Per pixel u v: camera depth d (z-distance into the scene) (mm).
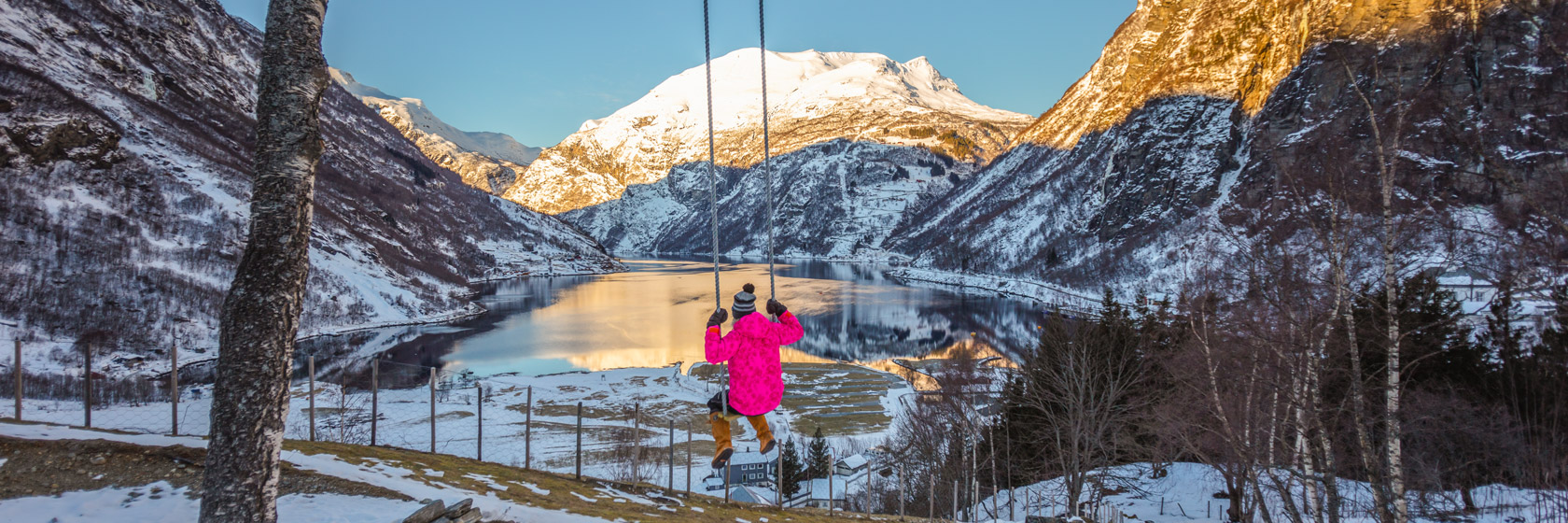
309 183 5719
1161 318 30719
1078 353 25750
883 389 64562
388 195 189000
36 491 7531
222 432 5301
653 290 161875
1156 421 23766
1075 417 24875
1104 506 27016
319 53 5730
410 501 8406
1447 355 23828
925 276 194250
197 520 7211
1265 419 20156
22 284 66312
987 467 29203
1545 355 22297
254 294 5383
